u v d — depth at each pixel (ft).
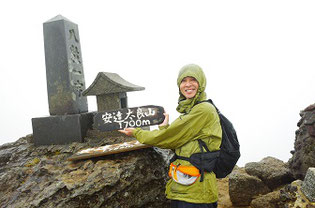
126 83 14.28
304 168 11.77
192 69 8.41
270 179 14.17
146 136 8.75
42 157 13.20
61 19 14.51
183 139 8.16
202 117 7.97
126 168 10.44
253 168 15.02
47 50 14.79
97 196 9.71
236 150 8.60
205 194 7.85
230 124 8.80
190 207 7.87
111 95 13.96
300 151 12.09
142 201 10.71
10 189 10.89
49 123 14.21
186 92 8.52
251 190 13.93
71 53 15.05
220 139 8.20
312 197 9.18
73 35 15.38
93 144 13.60
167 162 12.36
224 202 14.76
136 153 11.38
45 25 14.73
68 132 14.03
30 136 15.42
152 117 10.80
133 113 10.94
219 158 8.52
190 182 7.82
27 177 11.37
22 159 13.37
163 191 11.55
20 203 9.64
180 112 8.93
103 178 9.96
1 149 15.23
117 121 11.09
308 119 11.78
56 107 14.87
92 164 10.85
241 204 14.05
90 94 13.91
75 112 14.84
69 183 9.84
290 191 10.11
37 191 10.08
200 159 7.94
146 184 11.02
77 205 9.47
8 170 12.50
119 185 10.07
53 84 14.82
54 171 11.10
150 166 11.33
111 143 13.51
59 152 13.37
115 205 9.95
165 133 8.20
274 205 11.86
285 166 15.19
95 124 11.27
